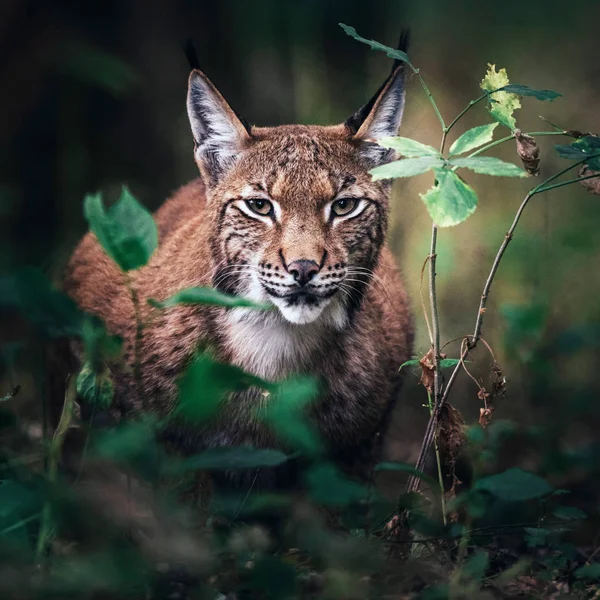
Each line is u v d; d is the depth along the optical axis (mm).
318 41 18812
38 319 6895
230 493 9320
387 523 8078
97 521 6906
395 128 9281
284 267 8492
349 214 8961
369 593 6887
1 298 6980
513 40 21906
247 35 18094
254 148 8961
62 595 6305
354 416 9273
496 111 7473
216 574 7094
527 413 13086
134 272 9953
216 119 9125
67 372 10500
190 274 9242
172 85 17562
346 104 19000
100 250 10820
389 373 9711
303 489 9094
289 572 6469
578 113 21219
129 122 17578
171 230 10469
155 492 6625
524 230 16859
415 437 13500
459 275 16641
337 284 8680
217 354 9000
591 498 10758
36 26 16797
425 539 7707
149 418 6598
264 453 6492
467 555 7746
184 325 9016
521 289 15875
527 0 21562
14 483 6879
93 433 6906
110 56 16562
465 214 6371
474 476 7922
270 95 18391
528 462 11844
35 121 17266
